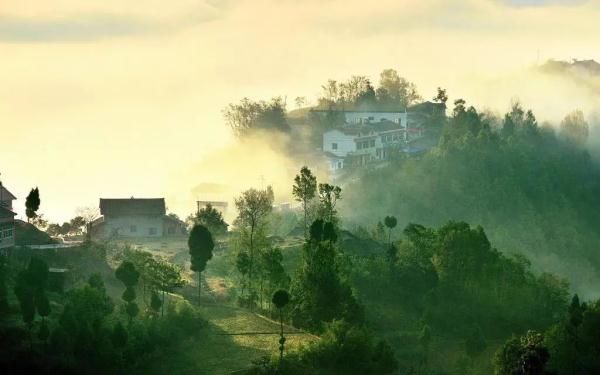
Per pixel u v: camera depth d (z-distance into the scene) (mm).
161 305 160750
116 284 181500
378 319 186625
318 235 194125
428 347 178000
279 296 158250
